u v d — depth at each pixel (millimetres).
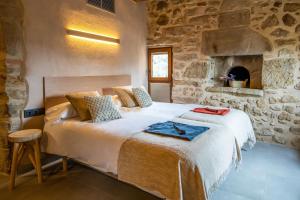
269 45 3533
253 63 4047
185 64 4469
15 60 2502
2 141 2576
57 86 2967
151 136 2080
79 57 3305
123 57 4223
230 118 2830
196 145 1861
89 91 3357
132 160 1910
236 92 3939
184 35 4395
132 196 2201
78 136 2393
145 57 4934
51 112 2832
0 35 2412
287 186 2344
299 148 3455
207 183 1735
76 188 2355
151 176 1786
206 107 3525
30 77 2668
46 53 2826
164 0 4562
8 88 2475
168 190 1671
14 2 2436
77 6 3221
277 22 3447
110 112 2770
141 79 4832
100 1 3627
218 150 2021
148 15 4836
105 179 2559
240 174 2619
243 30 3732
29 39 2619
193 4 4219
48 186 2395
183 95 4574
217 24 3994
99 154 2182
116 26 3992
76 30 3213
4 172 2637
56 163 2986
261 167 2801
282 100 3529
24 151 2459
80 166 2900
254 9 3611
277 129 3625
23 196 2205
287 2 3346
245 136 2912
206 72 4234
